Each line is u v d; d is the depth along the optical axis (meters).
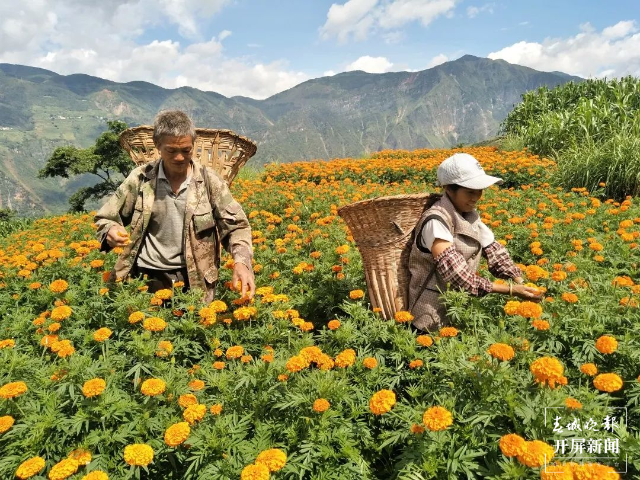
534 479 1.63
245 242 3.35
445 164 2.85
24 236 7.62
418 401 2.20
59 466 1.78
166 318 2.91
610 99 14.32
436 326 2.91
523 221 5.61
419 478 1.77
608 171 8.91
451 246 2.80
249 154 5.61
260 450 1.95
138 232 3.28
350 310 3.03
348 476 1.91
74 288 3.73
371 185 9.87
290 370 2.15
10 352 2.56
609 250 4.30
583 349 2.43
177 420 2.09
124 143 5.30
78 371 2.20
